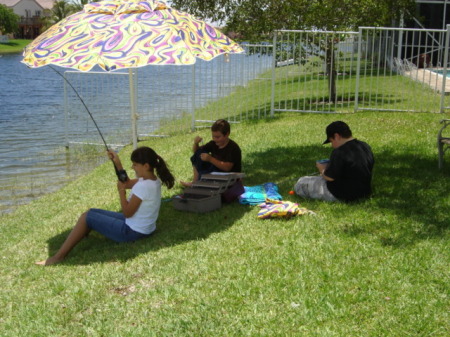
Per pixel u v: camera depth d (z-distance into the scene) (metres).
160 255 5.05
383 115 11.48
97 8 6.02
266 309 3.88
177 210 6.46
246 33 14.30
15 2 102.38
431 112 11.66
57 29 5.85
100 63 5.11
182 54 5.34
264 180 7.38
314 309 3.81
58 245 5.89
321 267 4.50
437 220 5.36
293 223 5.61
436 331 3.48
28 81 32.91
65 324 3.92
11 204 8.34
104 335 3.72
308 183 6.34
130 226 5.48
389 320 3.63
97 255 5.30
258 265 4.62
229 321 3.75
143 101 18.66
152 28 5.60
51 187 9.32
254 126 11.55
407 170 7.14
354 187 6.05
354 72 21.94
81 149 12.33
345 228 5.34
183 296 4.17
